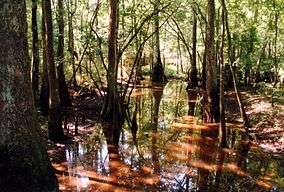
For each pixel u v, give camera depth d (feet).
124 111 62.13
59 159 47.21
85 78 89.45
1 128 29.22
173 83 121.39
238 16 83.35
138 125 67.26
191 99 93.86
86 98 79.97
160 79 122.31
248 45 86.94
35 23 67.72
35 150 30.25
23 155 29.63
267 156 50.67
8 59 28.96
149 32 118.62
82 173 43.21
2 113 29.14
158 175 43.75
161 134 61.41
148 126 66.59
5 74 28.99
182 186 40.81
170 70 146.72
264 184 41.65
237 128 63.52
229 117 70.90
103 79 92.68
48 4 49.39
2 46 28.76
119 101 59.00
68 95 73.00
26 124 29.84
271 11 80.02
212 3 69.31
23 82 29.66
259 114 67.51
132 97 94.68
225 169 46.11
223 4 55.77
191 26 132.36
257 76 102.22
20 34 29.32
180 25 131.85
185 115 75.61
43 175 30.35
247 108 74.90
